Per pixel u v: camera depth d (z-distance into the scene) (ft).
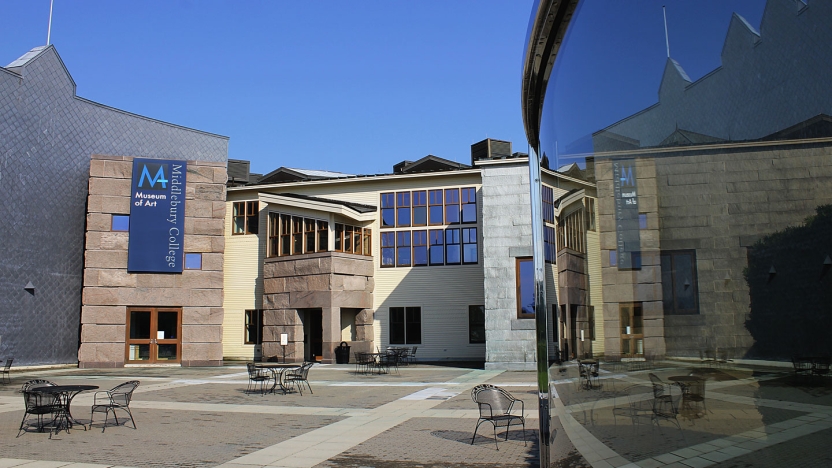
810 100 5.92
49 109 94.38
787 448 6.27
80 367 94.27
